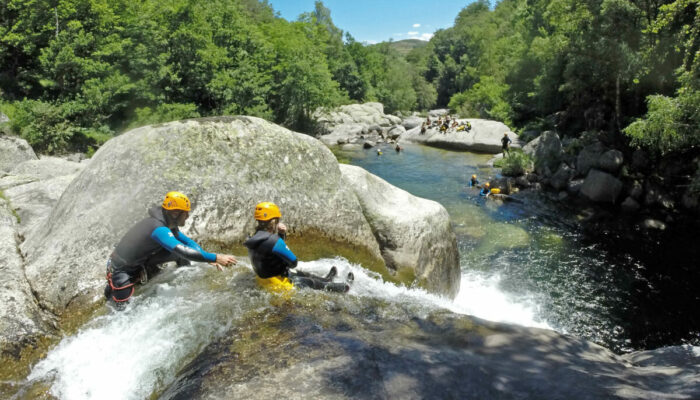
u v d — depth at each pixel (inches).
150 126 217.2
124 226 181.8
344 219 249.9
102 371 127.7
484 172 912.3
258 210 156.7
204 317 143.9
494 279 438.9
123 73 977.5
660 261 480.4
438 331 140.2
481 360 114.7
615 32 790.5
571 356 122.1
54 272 166.2
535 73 1493.6
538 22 1536.7
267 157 230.8
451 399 96.0
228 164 217.0
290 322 139.6
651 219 594.9
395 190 307.9
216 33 1275.8
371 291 187.3
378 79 2765.7
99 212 185.2
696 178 590.6
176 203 148.5
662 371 114.5
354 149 1258.0
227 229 205.2
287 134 246.5
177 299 154.6
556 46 927.7
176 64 1059.3
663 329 357.4
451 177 876.0
